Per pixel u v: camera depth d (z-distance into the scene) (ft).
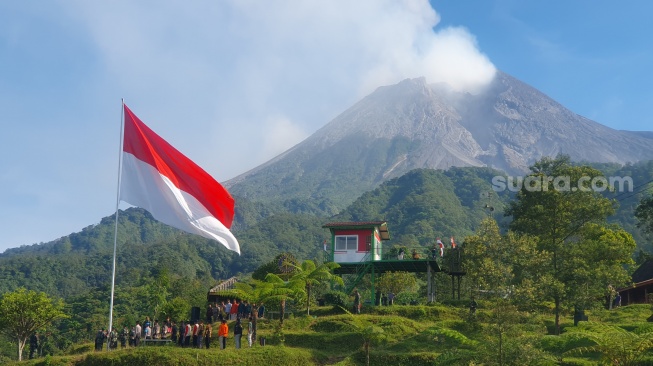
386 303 229.66
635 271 253.85
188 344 149.07
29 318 182.91
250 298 164.66
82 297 445.37
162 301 341.82
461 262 214.48
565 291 162.09
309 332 162.50
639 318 176.14
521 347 109.40
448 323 164.14
